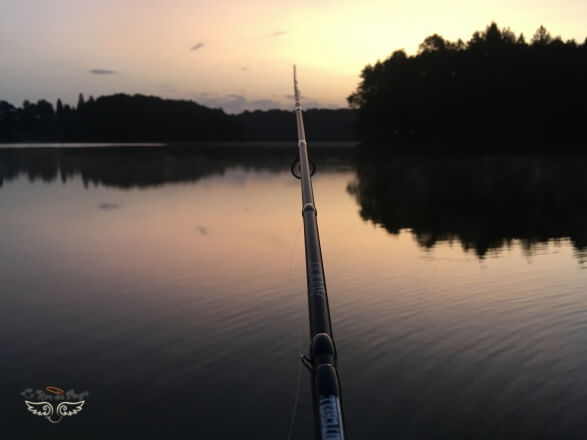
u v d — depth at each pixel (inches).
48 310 309.0
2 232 533.3
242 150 3223.4
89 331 277.1
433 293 319.9
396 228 536.1
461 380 213.9
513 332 259.3
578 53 2775.6
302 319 286.4
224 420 192.7
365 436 179.8
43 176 1215.6
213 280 358.3
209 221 582.2
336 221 581.0
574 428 180.7
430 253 424.8
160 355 246.2
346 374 221.6
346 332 264.5
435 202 730.2
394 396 203.6
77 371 232.4
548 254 415.8
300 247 449.1
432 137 3149.6
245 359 239.6
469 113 2935.5
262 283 349.4
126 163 1731.1
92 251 449.1
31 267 402.3
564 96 2600.9
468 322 273.4
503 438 177.0
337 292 326.6
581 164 1473.9
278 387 214.4
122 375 227.9
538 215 610.2
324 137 6348.4
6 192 890.1
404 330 264.7
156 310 305.0
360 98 3907.5
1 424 193.2
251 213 632.4
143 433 185.2
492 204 704.4
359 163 1738.4
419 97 3257.9
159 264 403.2
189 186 964.0
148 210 668.1
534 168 1350.9
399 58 3617.1
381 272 368.2
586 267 373.4
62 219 606.2
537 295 312.5
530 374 217.5
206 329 274.7
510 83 2792.8
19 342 264.2
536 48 2972.4
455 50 3408.0
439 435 178.1
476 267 379.2
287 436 182.4
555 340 249.0
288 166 1536.7
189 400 205.8
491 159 1804.9
